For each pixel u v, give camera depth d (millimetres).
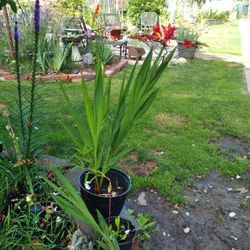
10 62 5152
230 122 3764
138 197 2389
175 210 2283
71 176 2260
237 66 6812
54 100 4066
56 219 1862
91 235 1755
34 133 2119
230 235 2104
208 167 2812
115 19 8750
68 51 5465
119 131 1638
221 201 2416
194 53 7324
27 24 5488
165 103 4289
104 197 1688
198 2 14500
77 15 8945
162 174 2666
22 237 1712
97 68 1545
